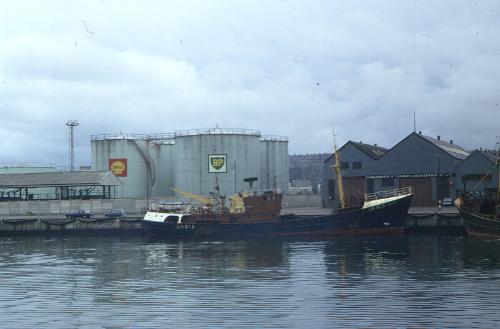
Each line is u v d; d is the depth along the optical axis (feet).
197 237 201.36
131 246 178.60
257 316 73.82
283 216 207.10
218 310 77.61
